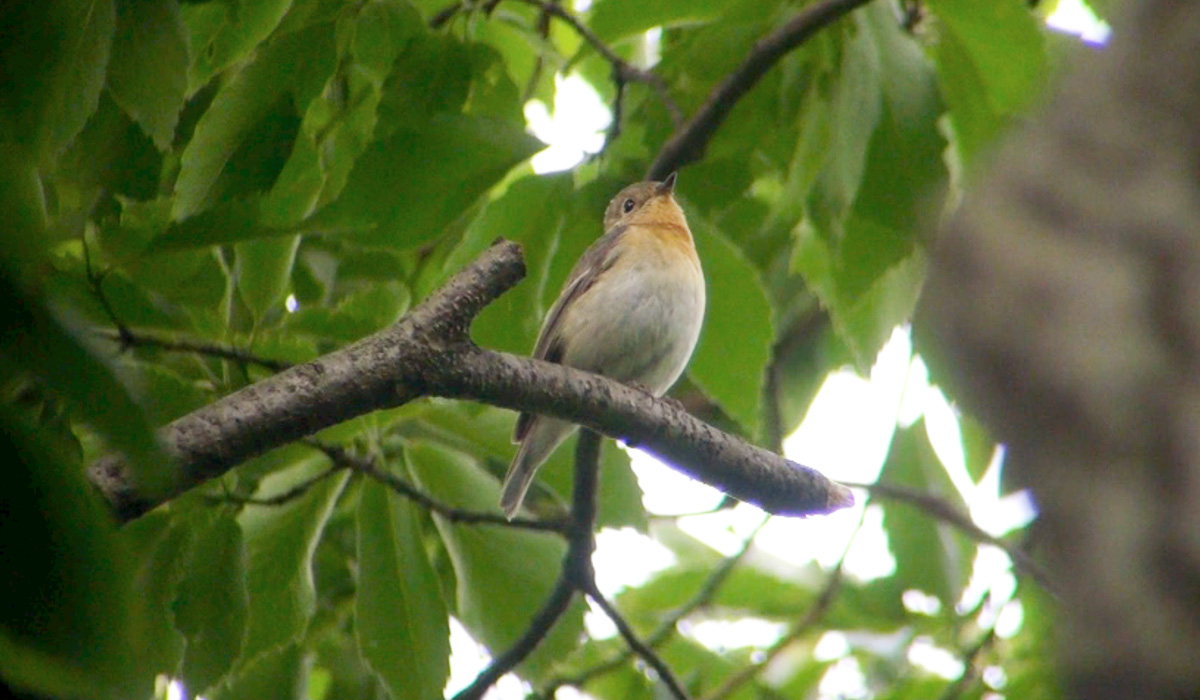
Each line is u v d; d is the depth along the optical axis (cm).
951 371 354
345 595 1372
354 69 1211
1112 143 356
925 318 365
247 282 991
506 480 1162
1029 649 1507
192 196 998
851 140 1095
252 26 1030
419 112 1102
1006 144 372
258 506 1068
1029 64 1170
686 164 1230
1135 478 325
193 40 1060
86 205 1002
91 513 394
